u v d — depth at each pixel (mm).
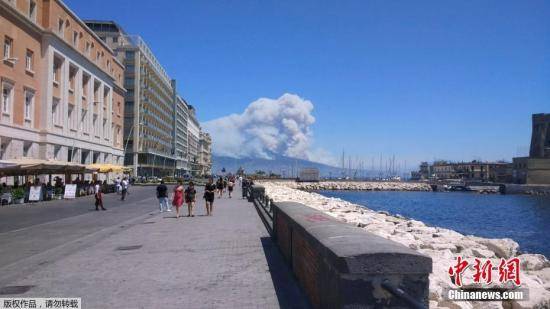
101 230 17203
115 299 7246
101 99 65062
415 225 21375
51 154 47969
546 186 137000
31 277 8938
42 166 35375
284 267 9547
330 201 40344
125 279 8633
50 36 47500
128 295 7473
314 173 149500
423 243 14047
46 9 47781
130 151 95812
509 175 164375
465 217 56125
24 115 43781
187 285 8086
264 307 6684
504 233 38031
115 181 53562
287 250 9812
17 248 12914
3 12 39500
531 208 78438
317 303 5906
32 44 45250
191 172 184750
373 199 100875
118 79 76250
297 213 8953
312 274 6363
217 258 10672
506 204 90250
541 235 36312
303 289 7352
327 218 7836
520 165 152375
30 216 23797
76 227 18469
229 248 12133
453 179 181125
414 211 65312
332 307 4809
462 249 13922
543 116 151375
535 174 143625
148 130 106312
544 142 149875
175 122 144375
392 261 4246
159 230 16734
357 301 4254
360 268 4238
